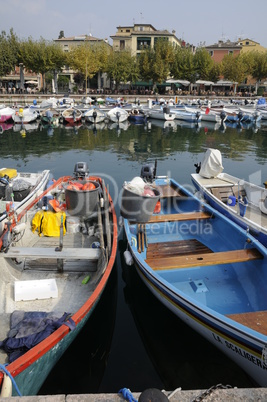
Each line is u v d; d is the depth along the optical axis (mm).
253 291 6074
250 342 4223
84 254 6145
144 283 6570
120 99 43844
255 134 29047
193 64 51938
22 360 3750
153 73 49719
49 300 5574
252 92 61938
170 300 5469
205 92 56969
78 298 5672
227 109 38562
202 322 4914
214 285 6289
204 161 11258
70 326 4352
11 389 3525
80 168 10062
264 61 54406
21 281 5691
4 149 20859
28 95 43688
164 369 4984
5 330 4578
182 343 5520
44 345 3992
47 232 7664
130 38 60219
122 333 5723
